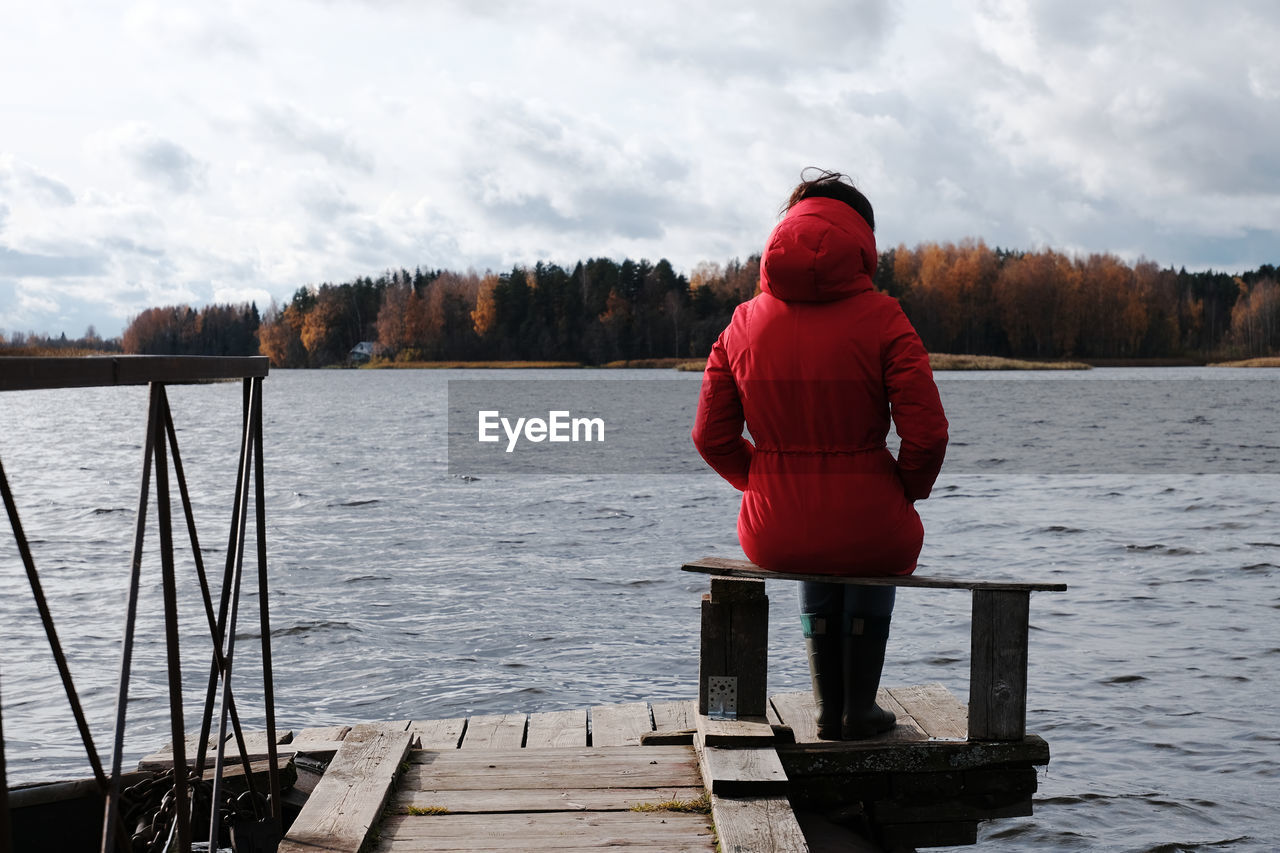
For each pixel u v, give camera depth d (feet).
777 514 11.60
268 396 219.41
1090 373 348.18
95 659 24.97
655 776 11.78
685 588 33.45
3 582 33.42
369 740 12.59
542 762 12.32
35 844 10.44
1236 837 16.51
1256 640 26.58
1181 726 20.81
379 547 41.19
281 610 30.19
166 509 8.21
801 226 11.17
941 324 408.87
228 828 11.11
